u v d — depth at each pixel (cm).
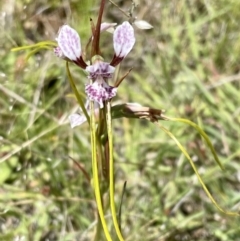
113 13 38
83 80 34
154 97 35
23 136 31
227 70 37
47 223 28
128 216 29
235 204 29
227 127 33
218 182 30
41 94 32
